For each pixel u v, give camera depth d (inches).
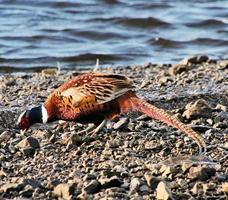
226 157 524.4
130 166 513.0
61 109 569.3
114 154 538.9
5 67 895.1
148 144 552.1
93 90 557.6
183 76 743.7
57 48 978.1
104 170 502.0
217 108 639.8
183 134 577.3
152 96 671.1
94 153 543.5
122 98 560.4
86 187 474.6
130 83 560.4
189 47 1005.2
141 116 617.3
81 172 507.8
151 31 1069.8
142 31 1069.1
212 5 1200.8
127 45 999.6
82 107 560.7
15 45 982.4
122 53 957.2
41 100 672.4
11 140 574.6
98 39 1033.5
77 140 560.1
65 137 573.3
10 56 935.0
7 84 744.3
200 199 467.5
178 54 968.9
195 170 490.0
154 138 568.7
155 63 907.4
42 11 1143.0
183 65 769.6
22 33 1029.2
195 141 545.6
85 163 524.1
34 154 546.0
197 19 1115.3
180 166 506.9
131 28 1079.6
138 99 558.6
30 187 480.4
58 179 499.2
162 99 661.9
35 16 1118.4
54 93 570.6
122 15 1123.9
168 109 654.5
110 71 813.9
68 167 520.4
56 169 517.0
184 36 1042.7
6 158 538.3
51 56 936.9
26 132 592.1
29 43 991.6
